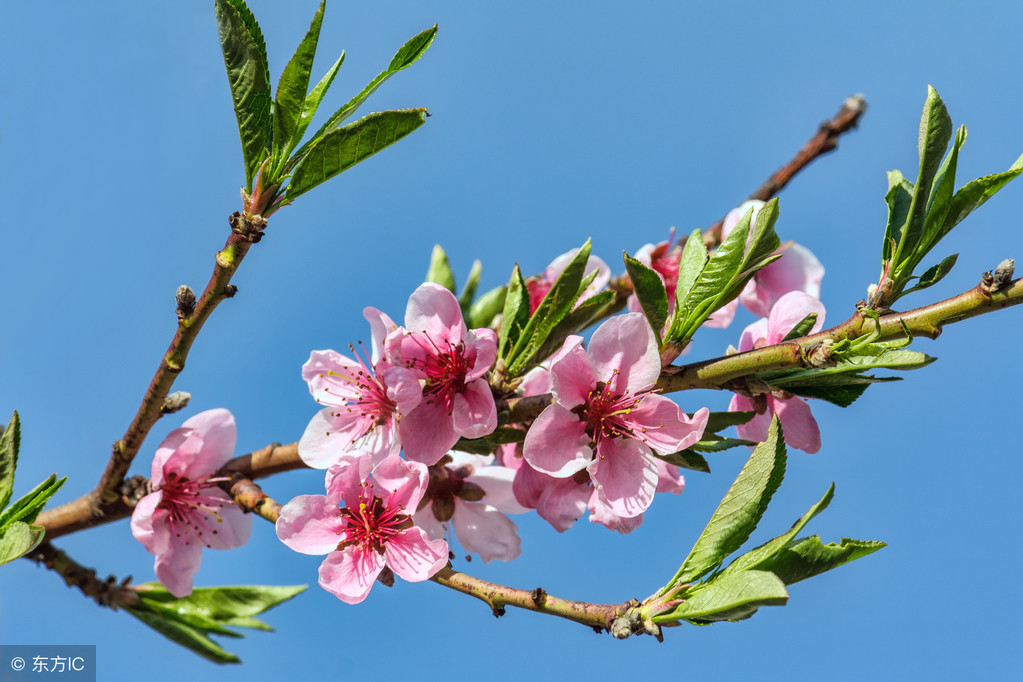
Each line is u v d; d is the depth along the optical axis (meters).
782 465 0.62
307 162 0.63
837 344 0.62
